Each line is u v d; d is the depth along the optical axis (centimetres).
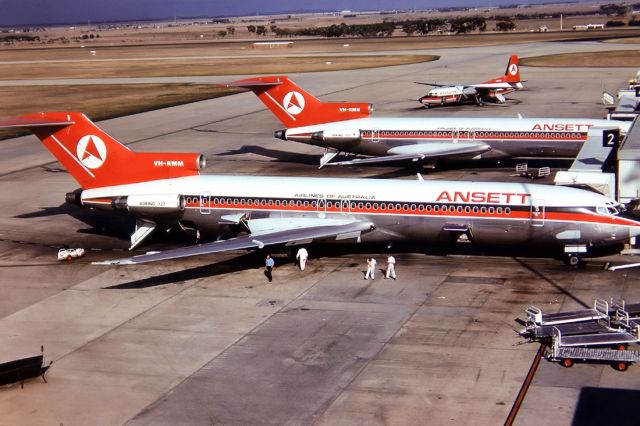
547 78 15912
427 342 3944
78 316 4488
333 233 5100
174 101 14725
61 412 3375
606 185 6119
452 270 5088
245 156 9281
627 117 8888
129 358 3891
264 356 3853
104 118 12738
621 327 3888
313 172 8256
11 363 3622
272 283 4941
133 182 5678
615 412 3189
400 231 5291
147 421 3275
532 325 4006
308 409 3316
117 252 5791
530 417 3170
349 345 3944
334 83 16475
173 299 4716
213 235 5700
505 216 5056
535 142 7612
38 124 5500
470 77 16725
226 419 3262
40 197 7600
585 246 5022
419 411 3256
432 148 7788
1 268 5447
